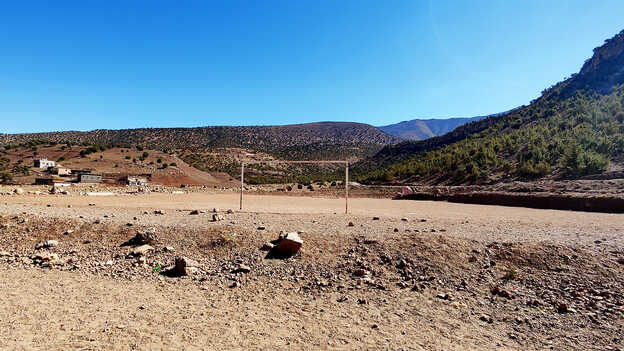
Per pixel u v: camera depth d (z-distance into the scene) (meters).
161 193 33.38
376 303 6.47
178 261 8.05
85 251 9.35
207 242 9.34
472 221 12.43
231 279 7.59
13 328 5.16
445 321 5.82
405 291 6.96
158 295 6.79
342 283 7.27
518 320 5.84
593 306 6.13
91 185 38.84
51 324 5.35
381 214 14.78
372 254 8.35
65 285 7.26
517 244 8.55
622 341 5.16
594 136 38.75
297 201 25.08
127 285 7.32
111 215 12.55
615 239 9.05
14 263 8.67
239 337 5.11
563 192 23.38
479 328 5.62
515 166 38.03
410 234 9.39
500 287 6.96
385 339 5.16
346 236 9.41
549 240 8.91
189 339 5.00
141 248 9.08
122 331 5.17
